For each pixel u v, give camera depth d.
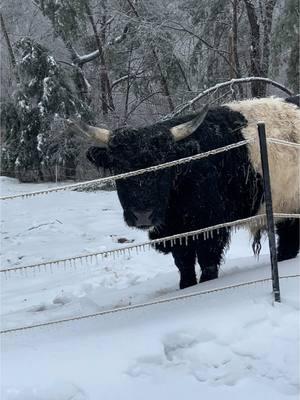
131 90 12.00
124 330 2.39
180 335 2.31
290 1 8.51
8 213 7.77
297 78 8.87
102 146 2.78
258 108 3.25
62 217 7.21
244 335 2.28
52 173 11.09
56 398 2.00
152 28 9.83
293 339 2.24
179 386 2.07
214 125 3.06
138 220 2.67
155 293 3.48
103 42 11.83
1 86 14.16
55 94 10.84
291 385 2.06
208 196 2.96
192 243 3.10
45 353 2.25
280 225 3.60
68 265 4.86
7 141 11.64
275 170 3.19
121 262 4.75
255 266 3.61
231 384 2.08
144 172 2.59
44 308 3.59
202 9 10.28
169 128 2.81
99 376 2.09
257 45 9.52
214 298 2.64
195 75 10.54
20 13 13.50
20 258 5.34
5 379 2.09
